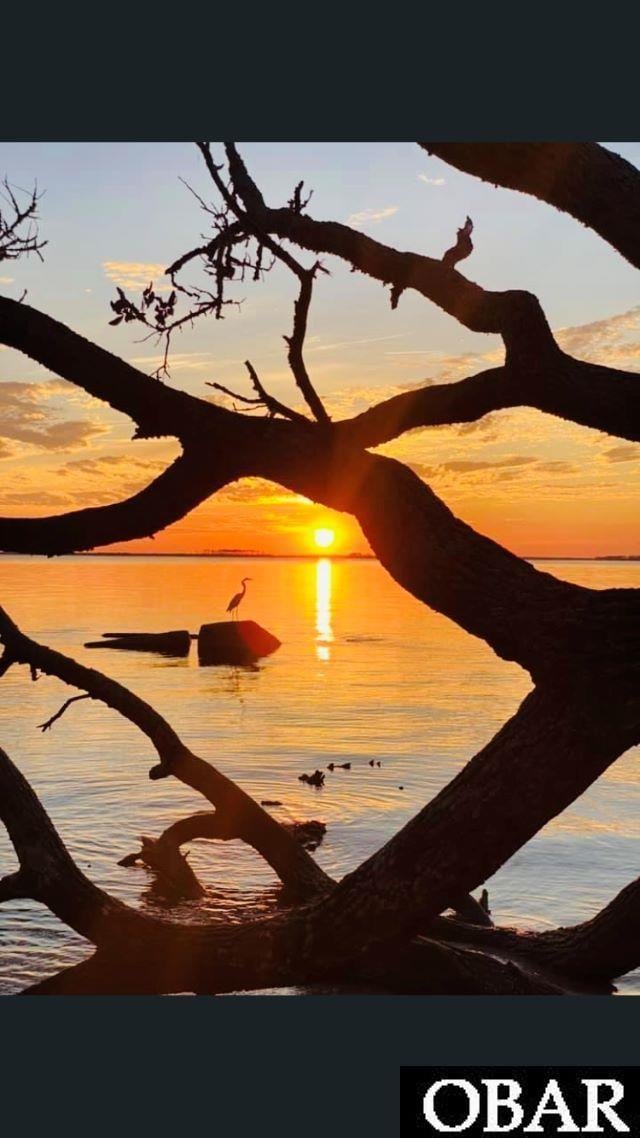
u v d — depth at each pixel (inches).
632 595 249.1
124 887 447.5
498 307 254.2
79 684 395.2
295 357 258.7
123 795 622.5
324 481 257.6
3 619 381.1
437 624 2218.3
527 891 455.2
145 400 259.1
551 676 250.5
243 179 274.4
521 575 255.0
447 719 940.6
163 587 3727.9
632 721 245.9
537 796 251.6
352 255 267.4
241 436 259.1
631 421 250.4
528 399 254.2
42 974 353.1
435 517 257.1
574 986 322.0
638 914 316.8
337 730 875.4
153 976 284.4
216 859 499.2
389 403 260.8
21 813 305.7
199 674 1299.2
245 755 757.3
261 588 3983.8
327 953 267.9
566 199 246.4
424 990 291.1
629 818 581.0
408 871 259.4
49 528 263.3
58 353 258.7
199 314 261.9
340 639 1840.6
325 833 542.0
